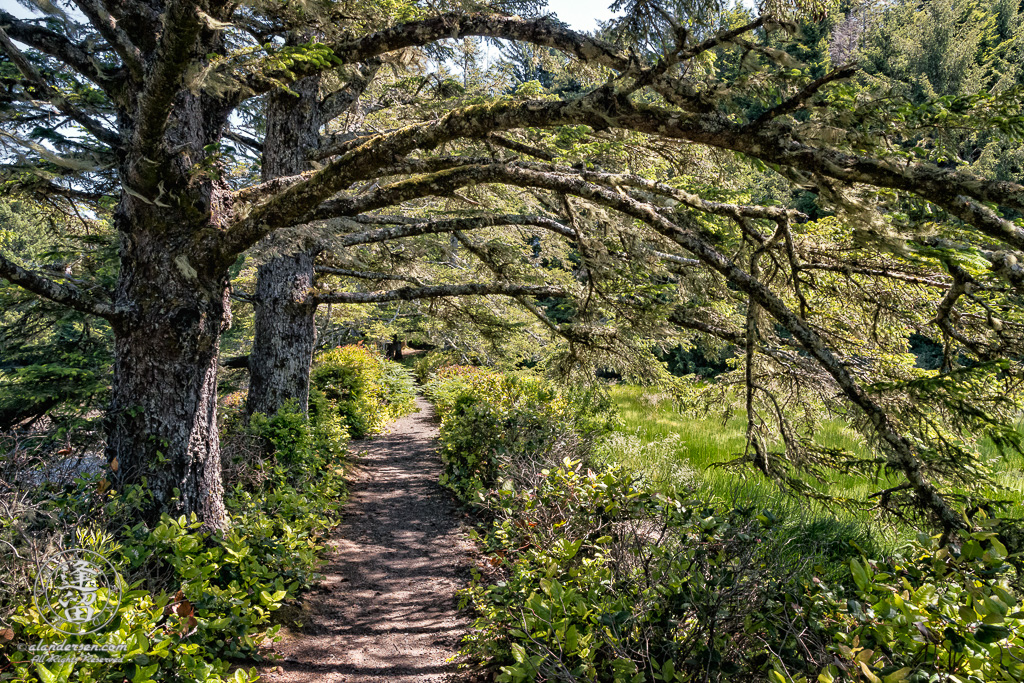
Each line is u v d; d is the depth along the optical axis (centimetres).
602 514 418
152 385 441
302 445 705
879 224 247
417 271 768
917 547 251
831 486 650
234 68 346
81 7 346
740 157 278
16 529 296
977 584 196
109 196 616
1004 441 276
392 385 1817
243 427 682
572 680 273
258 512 516
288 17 394
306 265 796
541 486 490
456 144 532
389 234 634
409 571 591
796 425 455
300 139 739
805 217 355
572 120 294
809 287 447
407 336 1888
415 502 816
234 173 735
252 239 404
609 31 258
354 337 2267
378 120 860
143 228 431
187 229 429
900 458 291
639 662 283
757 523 317
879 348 449
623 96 276
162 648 266
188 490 452
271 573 451
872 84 227
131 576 337
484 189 637
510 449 757
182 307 438
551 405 899
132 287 440
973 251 259
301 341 803
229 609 390
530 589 378
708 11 235
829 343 457
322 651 431
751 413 374
